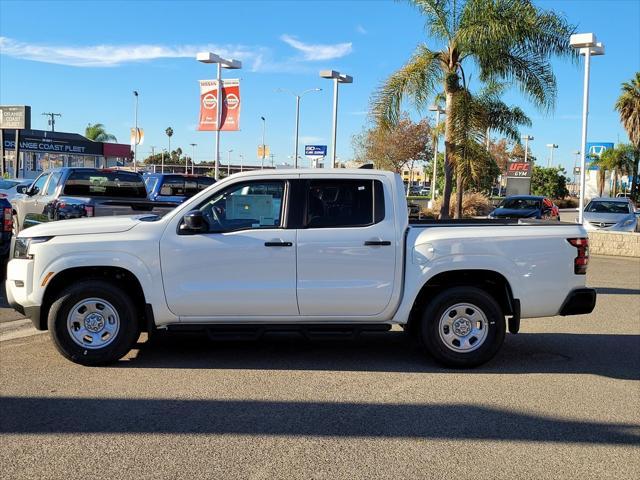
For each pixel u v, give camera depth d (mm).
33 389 5664
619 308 10391
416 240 6387
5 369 6262
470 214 30578
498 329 6480
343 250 6293
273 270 6285
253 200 6418
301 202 6383
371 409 5293
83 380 5945
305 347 7406
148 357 6801
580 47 15617
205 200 6387
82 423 4867
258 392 5684
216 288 6266
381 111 15758
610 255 18906
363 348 7410
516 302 6465
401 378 6207
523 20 14734
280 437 4656
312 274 6305
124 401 5375
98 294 6273
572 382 6156
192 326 6383
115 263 6207
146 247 6234
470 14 15055
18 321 8438
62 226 6383
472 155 15297
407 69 15602
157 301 6270
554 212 22781
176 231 6301
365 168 6766
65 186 12953
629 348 7598
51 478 3953
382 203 6434
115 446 4445
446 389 5871
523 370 6566
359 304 6355
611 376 6387
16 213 15938
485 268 6383
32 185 14852
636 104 51000
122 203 11312
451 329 6508
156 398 5469
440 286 6688
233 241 6266
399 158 47406
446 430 4848
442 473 4109
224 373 6266
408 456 4363
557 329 8695
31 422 4875
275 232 6301
